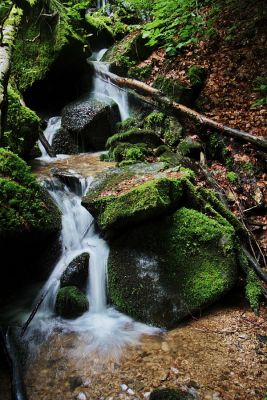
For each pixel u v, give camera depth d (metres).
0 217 4.29
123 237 4.96
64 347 4.00
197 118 7.27
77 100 8.76
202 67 8.35
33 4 8.52
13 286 5.03
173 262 4.66
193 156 6.91
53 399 3.30
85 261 4.82
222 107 7.61
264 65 7.73
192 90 8.00
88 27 11.38
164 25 9.52
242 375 3.51
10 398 3.28
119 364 3.72
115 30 12.31
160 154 6.89
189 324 4.34
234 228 5.30
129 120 8.34
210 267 4.65
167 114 7.80
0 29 5.82
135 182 5.39
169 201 4.82
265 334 4.09
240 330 4.17
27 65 8.62
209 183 6.17
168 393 3.22
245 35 8.41
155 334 4.20
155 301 4.45
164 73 8.88
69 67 8.73
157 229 4.83
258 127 6.89
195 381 3.45
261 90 7.31
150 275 4.62
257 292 4.60
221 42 8.65
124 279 4.72
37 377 3.57
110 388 3.41
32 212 4.69
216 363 3.68
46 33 8.63
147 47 9.97
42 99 9.16
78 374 3.60
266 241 5.38
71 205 5.67
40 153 7.56
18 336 4.12
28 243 4.82
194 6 9.34
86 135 8.08
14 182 4.73
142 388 3.39
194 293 4.46
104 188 5.42
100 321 4.50
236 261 4.82
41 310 4.68
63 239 5.23
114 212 4.82
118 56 9.88
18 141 6.57
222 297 4.63
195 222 4.86
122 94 8.90
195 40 8.34
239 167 6.44
